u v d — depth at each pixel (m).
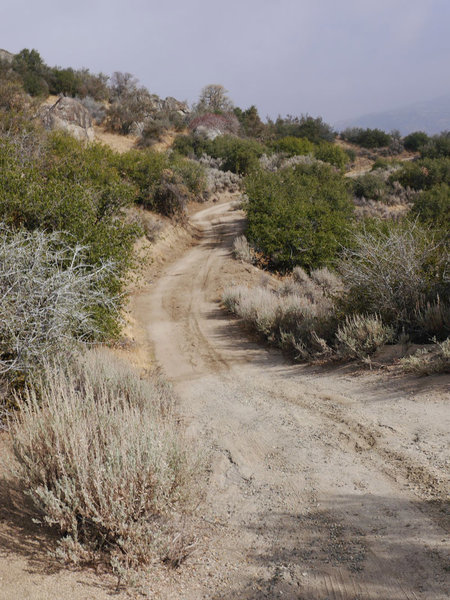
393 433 5.00
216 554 3.26
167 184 32.25
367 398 6.23
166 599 2.73
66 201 9.30
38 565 2.83
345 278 9.68
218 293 18.12
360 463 4.45
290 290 16.84
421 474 4.03
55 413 3.65
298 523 3.58
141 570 2.95
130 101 66.06
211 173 55.38
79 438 3.40
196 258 25.50
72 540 2.98
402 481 3.97
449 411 5.23
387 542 3.14
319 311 10.69
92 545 3.01
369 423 5.39
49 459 3.35
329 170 47.00
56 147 23.97
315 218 24.97
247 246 25.62
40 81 57.88
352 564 2.97
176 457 3.61
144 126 62.91
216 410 6.71
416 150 88.25
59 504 3.00
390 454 4.53
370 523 3.42
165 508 3.32
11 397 5.06
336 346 8.55
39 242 6.01
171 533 3.36
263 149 65.38
